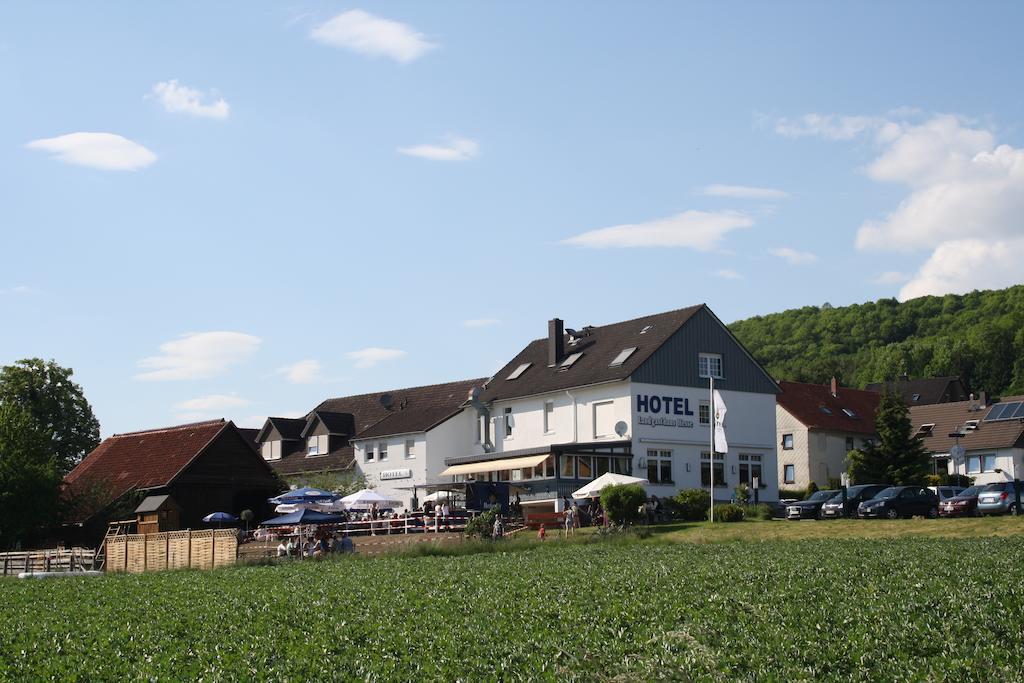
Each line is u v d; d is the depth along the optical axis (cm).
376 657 1994
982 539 3722
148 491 6438
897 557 3078
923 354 15500
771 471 6731
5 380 8138
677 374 6438
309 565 4038
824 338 18188
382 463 7575
